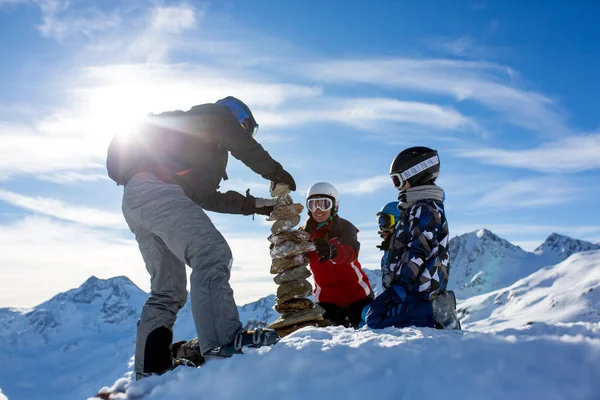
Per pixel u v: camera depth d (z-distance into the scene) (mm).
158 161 3711
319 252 5844
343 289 6418
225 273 3447
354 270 6383
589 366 2197
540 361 2291
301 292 5492
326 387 2213
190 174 3783
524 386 2027
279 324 5422
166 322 3764
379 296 4887
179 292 3836
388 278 6090
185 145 3789
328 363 2449
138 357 3703
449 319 4730
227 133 3908
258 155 4027
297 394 2197
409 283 4680
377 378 2219
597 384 2051
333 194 6281
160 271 3779
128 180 3756
